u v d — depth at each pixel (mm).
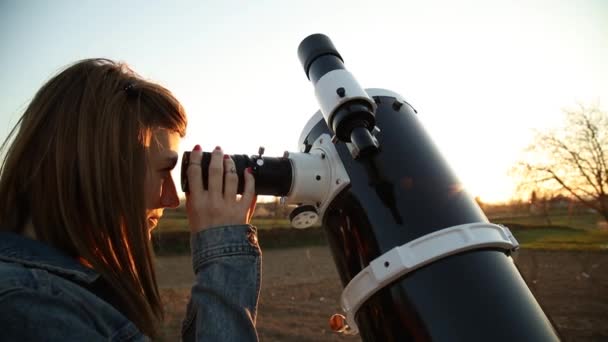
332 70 1208
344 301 1162
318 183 1194
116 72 878
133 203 795
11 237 692
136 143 818
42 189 757
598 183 13164
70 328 580
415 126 1263
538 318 967
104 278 772
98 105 801
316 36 1327
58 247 762
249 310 849
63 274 684
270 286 9102
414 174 1121
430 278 997
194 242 924
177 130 928
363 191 1125
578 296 7012
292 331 5797
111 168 782
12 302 564
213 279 850
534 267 9703
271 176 1143
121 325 672
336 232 1203
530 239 14359
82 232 756
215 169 960
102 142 780
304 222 1269
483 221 1121
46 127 788
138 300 789
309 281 9641
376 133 1181
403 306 1006
